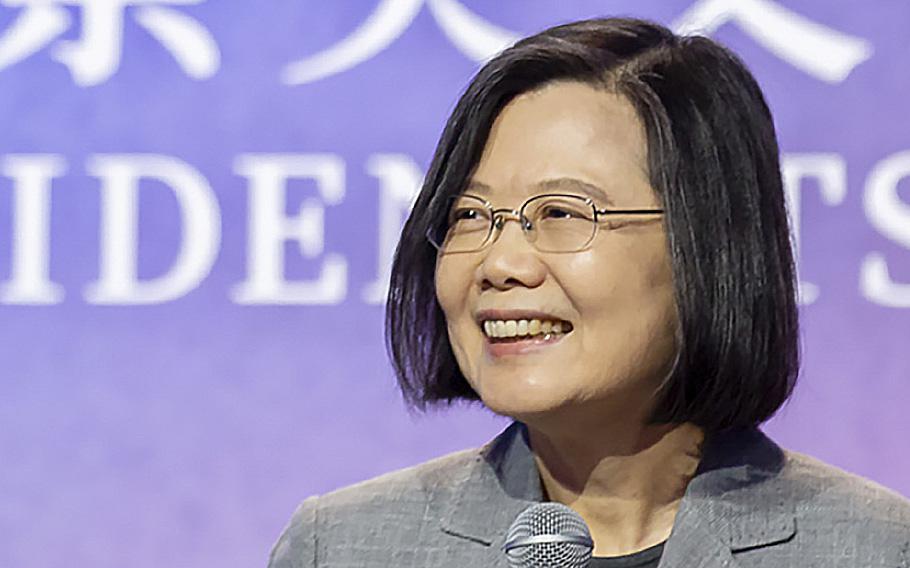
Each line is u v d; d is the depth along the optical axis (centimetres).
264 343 938
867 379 912
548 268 467
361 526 522
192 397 941
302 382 937
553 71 488
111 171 948
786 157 916
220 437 939
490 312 474
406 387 533
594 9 938
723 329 476
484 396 477
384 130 938
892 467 910
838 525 491
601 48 495
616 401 480
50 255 949
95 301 946
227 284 941
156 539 939
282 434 937
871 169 913
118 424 945
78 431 945
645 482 501
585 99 480
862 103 916
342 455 934
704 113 482
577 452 498
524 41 504
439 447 933
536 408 468
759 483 502
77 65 955
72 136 952
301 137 941
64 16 959
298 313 938
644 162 473
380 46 941
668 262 473
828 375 913
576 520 436
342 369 935
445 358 527
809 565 483
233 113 945
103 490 942
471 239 489
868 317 912
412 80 938
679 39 501
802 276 913
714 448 505
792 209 912
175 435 941
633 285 468
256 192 940
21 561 941
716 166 478
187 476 940
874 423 911
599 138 473
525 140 479
